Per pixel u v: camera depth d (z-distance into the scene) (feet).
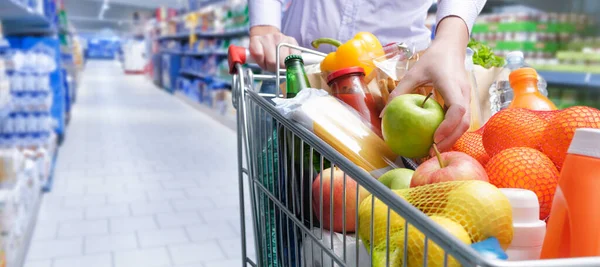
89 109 26.96
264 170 2.78
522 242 1.96
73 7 77.15
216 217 9.91
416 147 2.36
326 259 2.38
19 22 13.46
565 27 9.39
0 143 11.62
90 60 102.01
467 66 3.30
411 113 2.31
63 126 16.76
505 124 2.54
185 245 8.54
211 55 28.81
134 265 7.75
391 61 3.00
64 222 9.49
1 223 6.81
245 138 2.85
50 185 11.63
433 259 1.82
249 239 8.86
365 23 4.41
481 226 1.89
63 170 13.41
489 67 4.17
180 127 21.76
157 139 18.56
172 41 41.29
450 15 2.81
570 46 9.27
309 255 2.49
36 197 9.84
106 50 108.06
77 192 11.44
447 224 1.88
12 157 7.82
